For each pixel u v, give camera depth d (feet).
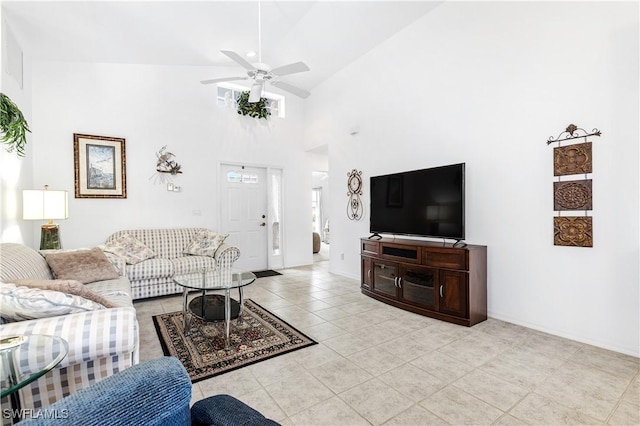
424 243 10.96
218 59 15.16
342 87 16.65
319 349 8.06
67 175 13.01
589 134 8.11
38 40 11.14
